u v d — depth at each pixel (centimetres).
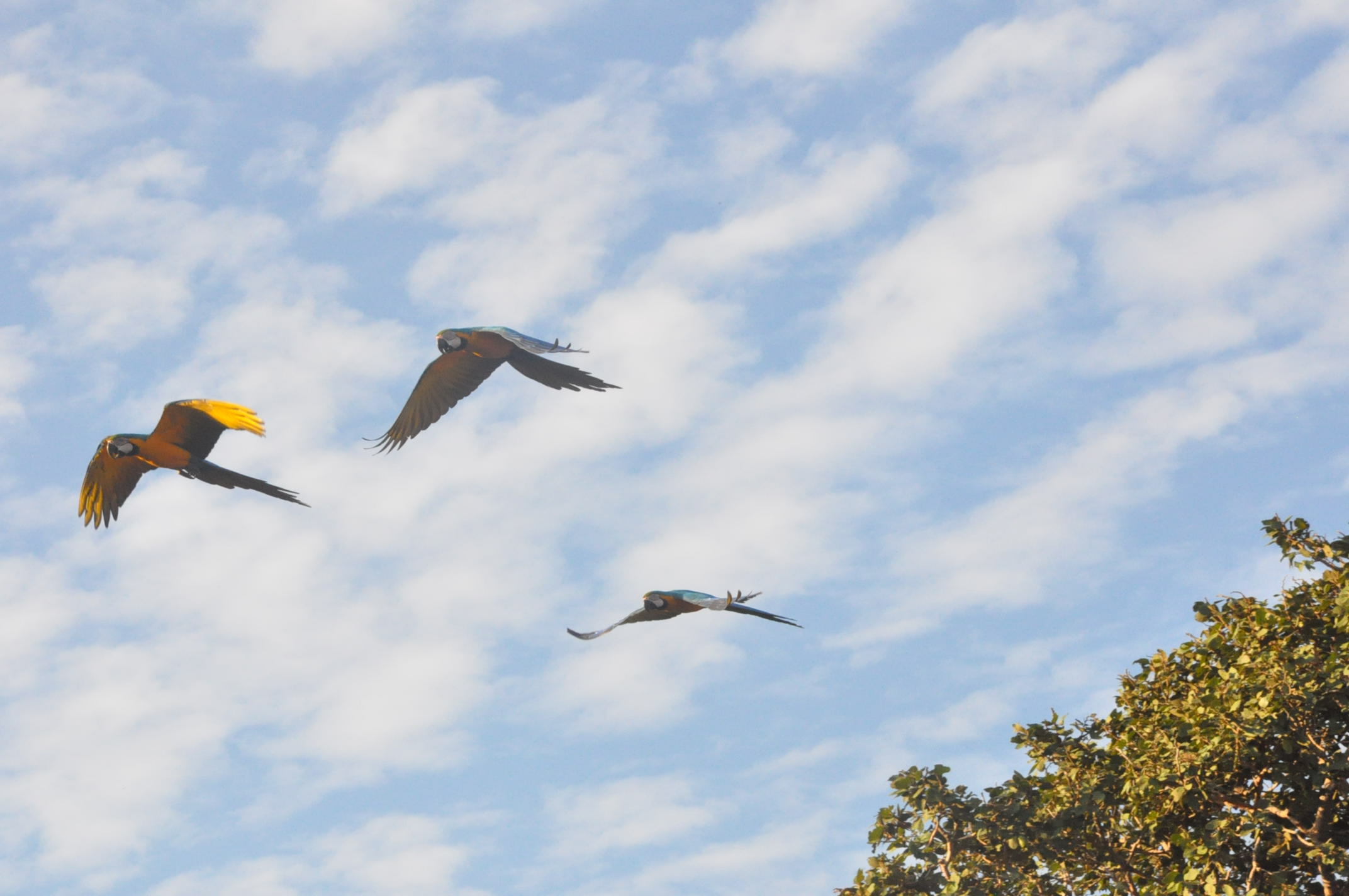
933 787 1858
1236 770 1770
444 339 1296
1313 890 1759
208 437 1112
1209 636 1927
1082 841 1862
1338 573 1819
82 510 1141
